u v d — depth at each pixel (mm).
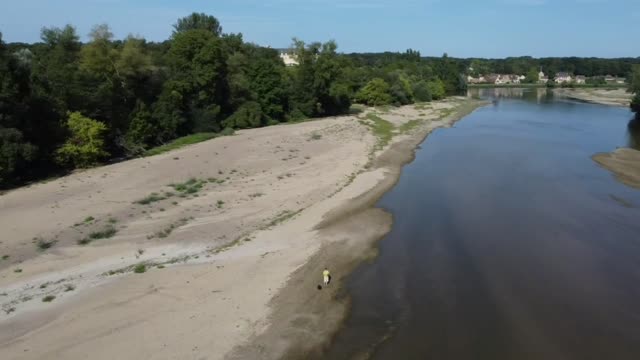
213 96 77188
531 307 26766
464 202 44750
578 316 25828
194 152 58625
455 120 107312
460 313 26234
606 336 24062
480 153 67250
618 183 51344
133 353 21516
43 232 34312
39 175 49344
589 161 61906
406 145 72688
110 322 23781
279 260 31641
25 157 45219
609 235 36844
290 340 23375
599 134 85312
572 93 199875
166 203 41156
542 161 61969
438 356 22672
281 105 89625
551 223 39344
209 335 23109
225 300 26219
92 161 52688
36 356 21156
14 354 21250
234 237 35344
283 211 40938
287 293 27453
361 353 22844
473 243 35500
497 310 26469
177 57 75250
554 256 33219
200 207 40781
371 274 30750
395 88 130375
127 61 65375
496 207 43344
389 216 41000
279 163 55938
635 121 104500
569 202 44688
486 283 29531
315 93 95062
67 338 22484
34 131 48469
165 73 73188
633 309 26531
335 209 41875
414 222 39719
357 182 50469
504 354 22766
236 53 93062
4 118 44875
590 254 33500
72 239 33656
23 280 28312
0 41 46406
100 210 38719
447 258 33062
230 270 29734
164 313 24703
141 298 26062
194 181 47688
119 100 64750
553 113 122062
